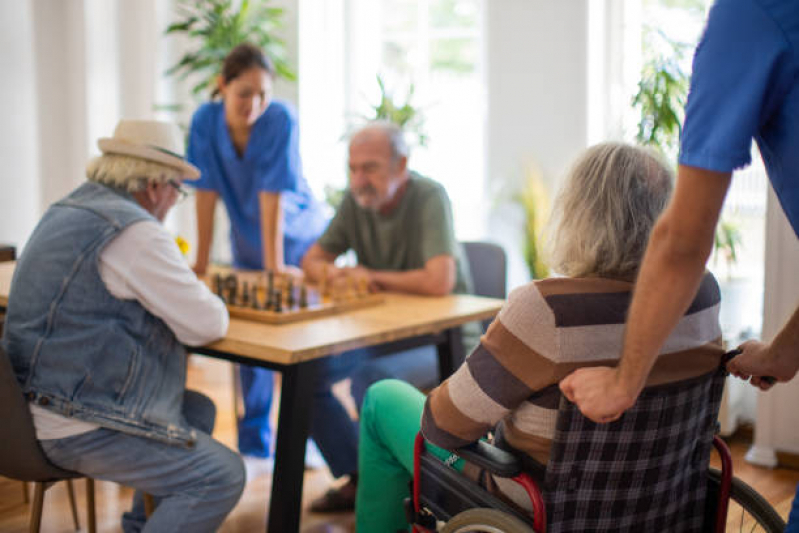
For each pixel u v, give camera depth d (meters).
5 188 4.07
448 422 1.15
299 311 1.94
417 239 2.35
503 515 1.10
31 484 2.49
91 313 1.57
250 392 2.71
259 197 2.78
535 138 3.79
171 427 1.61
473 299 2.22
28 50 4.11
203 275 2.62
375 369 2.29
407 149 2.31
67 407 1.53
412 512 1.37
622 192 1.07
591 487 1.10
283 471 1.69
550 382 1.06
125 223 1.59
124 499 2.39
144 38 4.14
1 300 2.10
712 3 0.91
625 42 3.60
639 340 0.93
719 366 1.17
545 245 1.16
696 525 1.26
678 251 0.90
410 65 4.22
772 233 2.56
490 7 3.82
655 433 1.10
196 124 2.79
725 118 0.88
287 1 4.14
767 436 2.65
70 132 4.33
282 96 4.21
